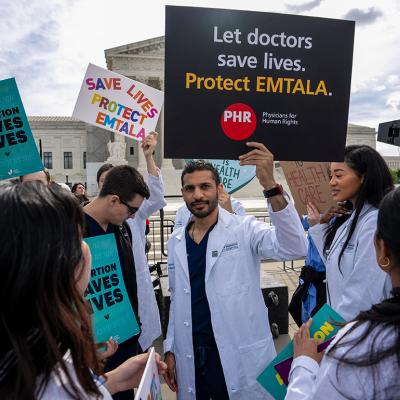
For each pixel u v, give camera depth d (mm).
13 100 2182
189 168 2057
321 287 2678
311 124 1707
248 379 1900
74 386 750
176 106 1629
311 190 2334
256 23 1634
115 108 2795
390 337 878
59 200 804
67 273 779
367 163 1962
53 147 43094
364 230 1832
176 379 2152
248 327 1941
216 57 1627
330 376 950
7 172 2207
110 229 2291
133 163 33344
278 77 1668
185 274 2066
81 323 806
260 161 1636
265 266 7824
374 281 1730
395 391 849
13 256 717
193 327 2033
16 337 718
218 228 2049
